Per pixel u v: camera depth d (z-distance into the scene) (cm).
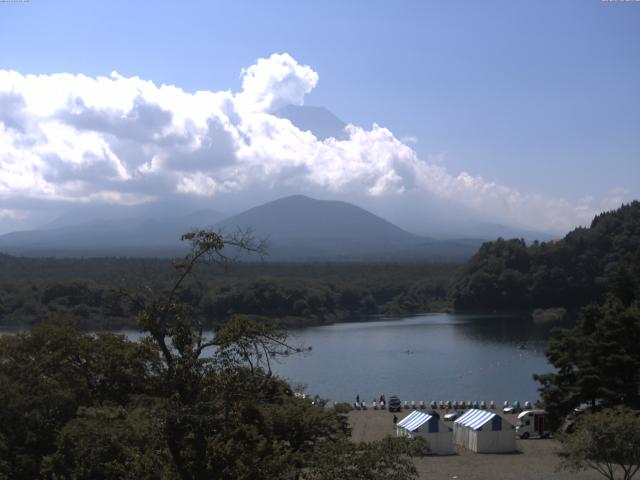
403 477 2389
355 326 18362
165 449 2392
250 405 2494
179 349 2433
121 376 3278
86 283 15112
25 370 3394
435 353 13175
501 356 12719
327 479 2327
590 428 4016
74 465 2748
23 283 15862
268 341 2453
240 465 2286
